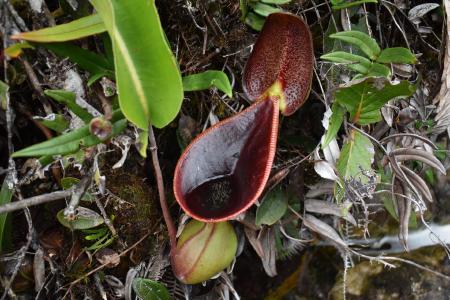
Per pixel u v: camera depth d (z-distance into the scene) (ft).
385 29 2.46
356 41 2.22
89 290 2.27
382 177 2.38
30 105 2.22
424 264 2.60
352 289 2.59
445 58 2.34
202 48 2.30
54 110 2.19
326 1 2.31
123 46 1.88
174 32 2.30
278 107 2.13
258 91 2.19
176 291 2.39
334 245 2.53
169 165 2.42
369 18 2.41
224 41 2.30
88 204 2.23
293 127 2.48
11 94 2.18
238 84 2.36
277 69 2.16
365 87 2.19
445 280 2.59
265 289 2.63
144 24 1.86
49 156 2.06
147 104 1.97
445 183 2.64
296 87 2.16
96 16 1.96
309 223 2.43
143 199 2.31
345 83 2.23
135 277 2.30
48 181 2.25
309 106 2.47
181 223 2.26
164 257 2.35
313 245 2.65
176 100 1.95
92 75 2.10
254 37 2.32
